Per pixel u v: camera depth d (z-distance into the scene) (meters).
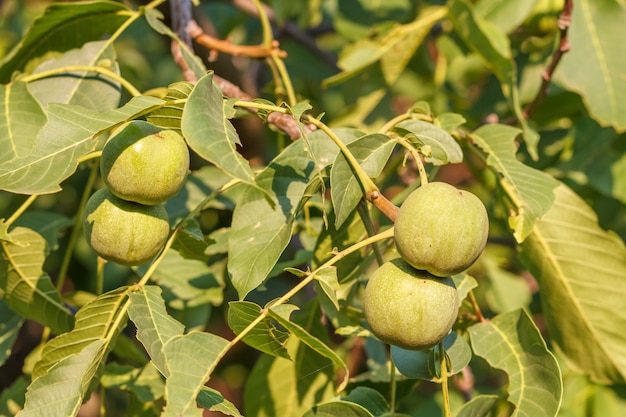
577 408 1.23
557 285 1.12
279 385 1.12
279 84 1.19
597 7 1.22
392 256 1.06
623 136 1.25
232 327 0.92
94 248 0.94
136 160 0.92
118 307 0.95
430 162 0.99
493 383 1.55
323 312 1.12
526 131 1.15
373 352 1.16
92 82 1.07
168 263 1.14
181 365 0.89
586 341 1.12
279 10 1.40
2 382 1.33
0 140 1.02
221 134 0.88
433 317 0.89
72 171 0.92
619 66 1.21
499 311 1.34
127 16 1.11
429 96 1.39
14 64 1.12
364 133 0.99
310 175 0.99
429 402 1.35
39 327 1.46
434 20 1.23
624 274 1.11
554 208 1.12
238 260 0.97
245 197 0.98
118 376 1.10
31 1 1.80
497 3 1.24
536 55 1.31
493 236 1.41
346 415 0.95
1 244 1.04
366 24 1.39
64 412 0.92
